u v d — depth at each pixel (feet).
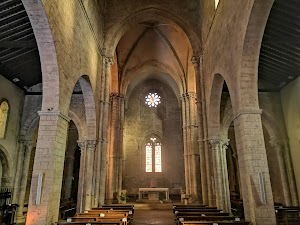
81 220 31.71
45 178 28.73
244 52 31.50
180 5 61.98
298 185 47.75
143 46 81.97
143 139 100.63
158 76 103.04
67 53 34.04
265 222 28.12
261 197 28.86
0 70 43.93
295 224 37.60
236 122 33.63
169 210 69.51
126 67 85.25
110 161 77.30
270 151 59.21
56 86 30.71
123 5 61.98
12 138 48.60
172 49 80.84
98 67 53.78
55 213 29.89
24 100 52.75
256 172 29.78
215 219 32.78
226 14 39.09
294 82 48.39
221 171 49.70
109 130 79.97
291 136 49.88
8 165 47.19
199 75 57.36
